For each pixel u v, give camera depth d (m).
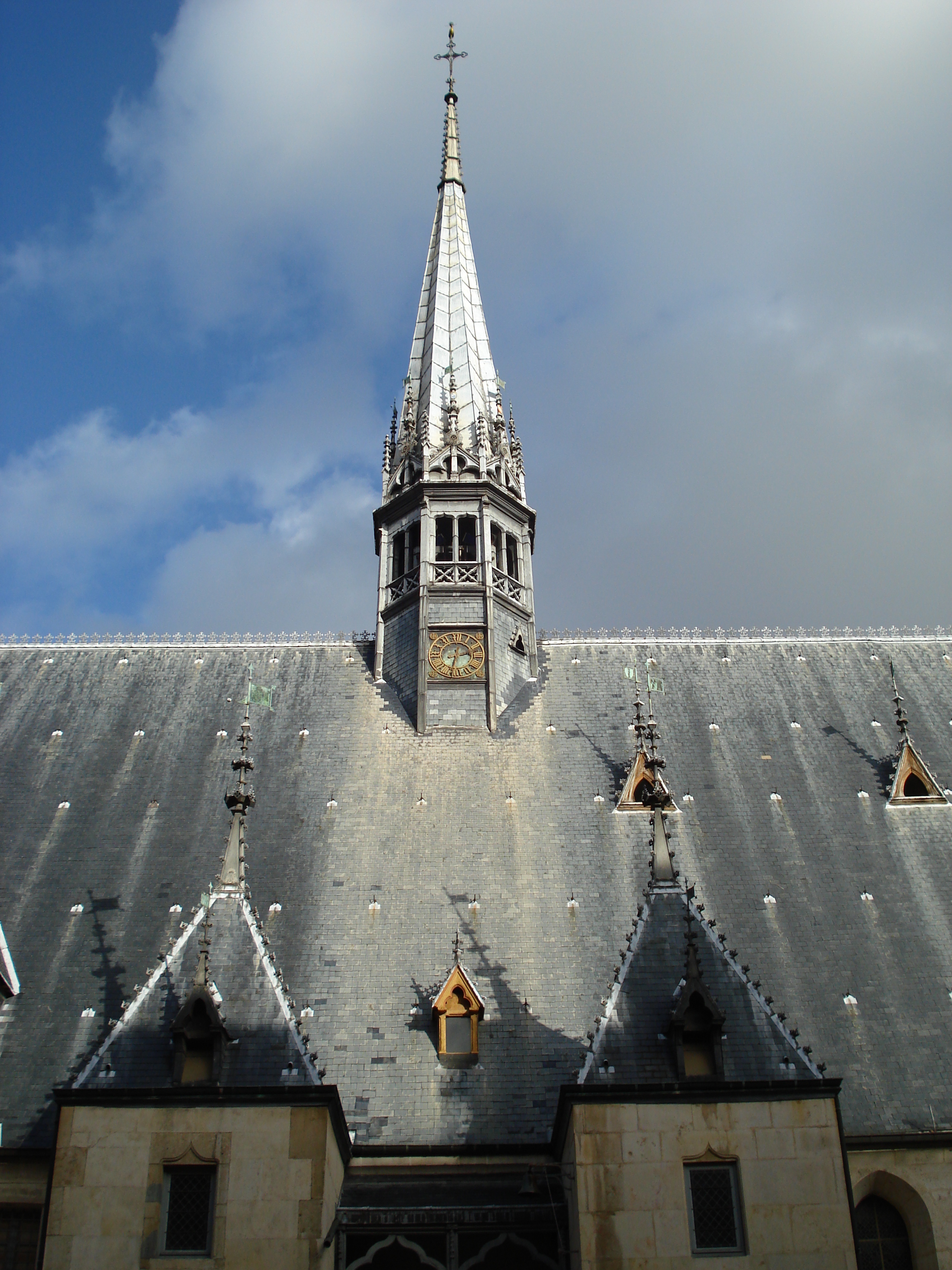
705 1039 27.31
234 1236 24.95
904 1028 32.00
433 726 42.47
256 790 40.28
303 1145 25.83
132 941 34.50
